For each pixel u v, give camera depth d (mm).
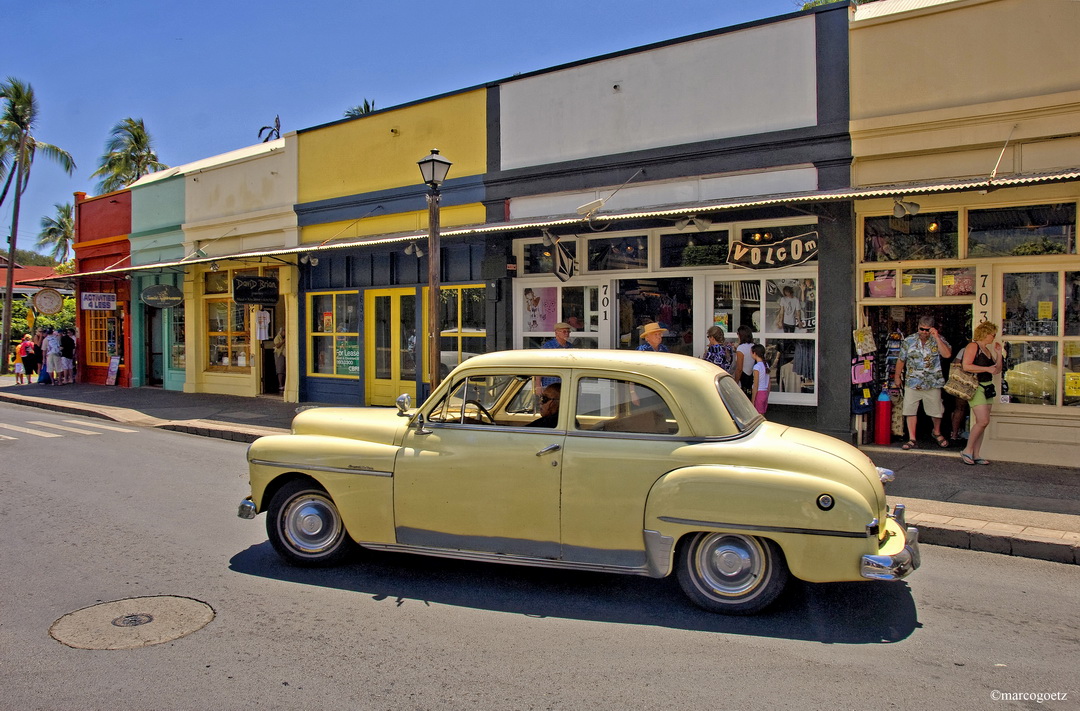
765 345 9602
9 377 24156
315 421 5547
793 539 4184
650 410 4590
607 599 4762
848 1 8852
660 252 10352
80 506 7098
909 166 8625
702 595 4480
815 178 9117
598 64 10734
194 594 4816
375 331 13805
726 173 9680
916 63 8516
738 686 3562
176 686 3541
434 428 5012
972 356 7973
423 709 3344
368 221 13508
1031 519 6141
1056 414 8039
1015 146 8047
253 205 15523
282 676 3660
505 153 11703
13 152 26922
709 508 4305
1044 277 8180
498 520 4750
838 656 3906
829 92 8992
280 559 5559
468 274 12352
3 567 5316
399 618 4445
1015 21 8000
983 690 3520
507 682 3609
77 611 4496
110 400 16047
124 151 38062
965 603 4680
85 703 3365
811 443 4590
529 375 4895
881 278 8922
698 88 9922
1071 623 4363
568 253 10797
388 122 13188
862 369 8961
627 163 10414
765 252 9227
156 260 18172
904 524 4648
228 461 9492
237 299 14430
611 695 3475
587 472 4555
